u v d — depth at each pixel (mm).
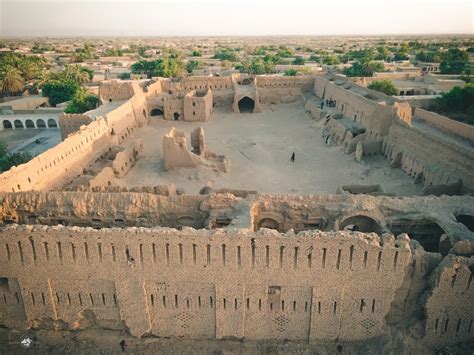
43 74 108000
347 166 53094
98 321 26031
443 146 42219
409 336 23969
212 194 28156
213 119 78312
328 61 152125
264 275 23359
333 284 23344
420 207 27266
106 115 57688
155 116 78188
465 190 38188
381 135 54562
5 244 23812
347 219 28156
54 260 23953
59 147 42250
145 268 23672
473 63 133125
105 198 28406
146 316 24938
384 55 166375
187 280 23844
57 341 25719
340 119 65438
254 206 27562
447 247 25172
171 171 51719
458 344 23969
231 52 196500
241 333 25031
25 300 25250
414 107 68125
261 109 83562
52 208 28672
